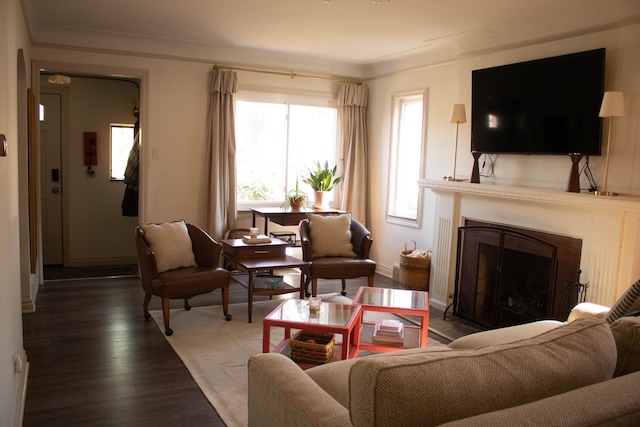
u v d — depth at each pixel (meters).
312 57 5.79
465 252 4.40
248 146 5.85
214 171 5.44
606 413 1.16
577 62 3.53
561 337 1.48
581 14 3.60
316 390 1.61
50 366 3.15
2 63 2.24
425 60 5.28
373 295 3.59
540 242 3.72
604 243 3.29
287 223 5.54
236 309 4.43
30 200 4.39
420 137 5.60
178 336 3.73
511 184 4.20
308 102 6.05
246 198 5.91
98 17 4.35
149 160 5.32
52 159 6.17
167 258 3.97
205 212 5.60
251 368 1.83
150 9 4.08
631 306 2.28
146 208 5.35
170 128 5.37
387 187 5.92
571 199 3.37
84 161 6.27
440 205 4.64
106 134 6.34
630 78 3.32
